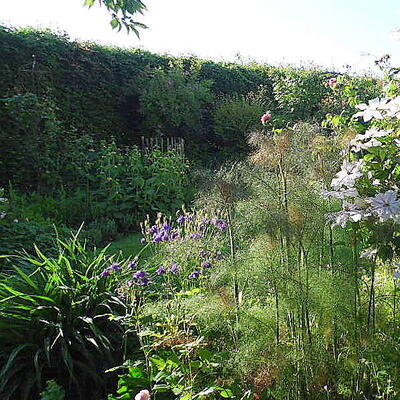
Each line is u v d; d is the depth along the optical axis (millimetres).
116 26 3984
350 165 2287
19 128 7715
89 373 2965
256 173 2701
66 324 3104
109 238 6625
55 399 2680
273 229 2436
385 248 2281
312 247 2592
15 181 7617
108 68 10000
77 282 3295
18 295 3045
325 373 2350
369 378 2420
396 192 2207
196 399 2297
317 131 2785
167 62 11125
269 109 10953
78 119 9195
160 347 2785
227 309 2473
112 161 7855
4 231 5395
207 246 3598
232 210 2703
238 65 12234
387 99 2504
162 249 3635
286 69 12266
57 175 7637
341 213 2201
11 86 8406
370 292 2340
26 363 2973
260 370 2344
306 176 2643
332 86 5797
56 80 9086
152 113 9891
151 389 2582
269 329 2377
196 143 10539
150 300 3240
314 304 2312
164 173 7680
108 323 3207
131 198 7512
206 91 10773
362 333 2320
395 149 2357
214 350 2689
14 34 8805
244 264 2459
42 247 5391
